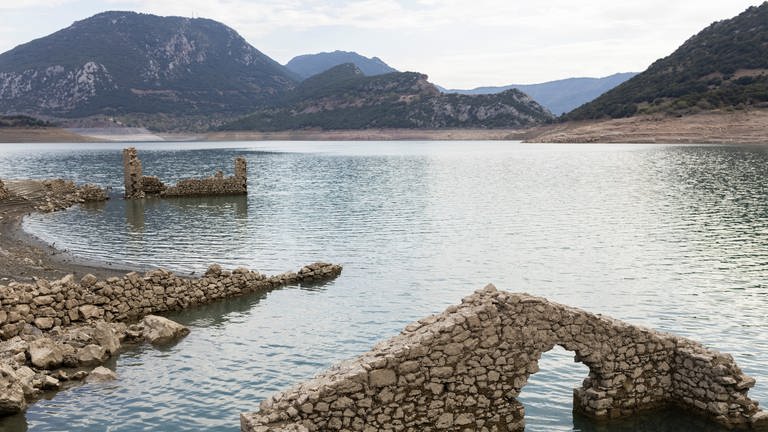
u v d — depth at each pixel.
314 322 32.75
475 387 17.86
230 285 37.66
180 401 23.47
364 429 16.91
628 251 49.12
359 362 17.33
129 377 25.47
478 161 163.12
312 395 16.44
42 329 30.08
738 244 50.97
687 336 30.55
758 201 74.31
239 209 74.94
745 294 37.19
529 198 82.88
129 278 33.81
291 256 48.78
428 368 17.33
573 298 37.12
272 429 15.69
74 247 51.84
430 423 17.48
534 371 18.44
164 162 170.25
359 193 91.44
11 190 85.38
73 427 21.44
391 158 185.50
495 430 18.22
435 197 85.50
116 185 106.25
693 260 45.78
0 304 29.25
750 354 28.06
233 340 30.05
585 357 19.39
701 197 79.19
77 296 31.95
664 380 20.59
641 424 19.95
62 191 86.94
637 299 36.66
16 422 21.66
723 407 19.53
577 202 78.00
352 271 43.69
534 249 50.41
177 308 35.12
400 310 34.78
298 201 82.38
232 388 24.66
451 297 37.31
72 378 25.05
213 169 143.75
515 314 18.09
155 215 70.44
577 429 20.59
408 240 54.66
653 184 95.62
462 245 52.25
